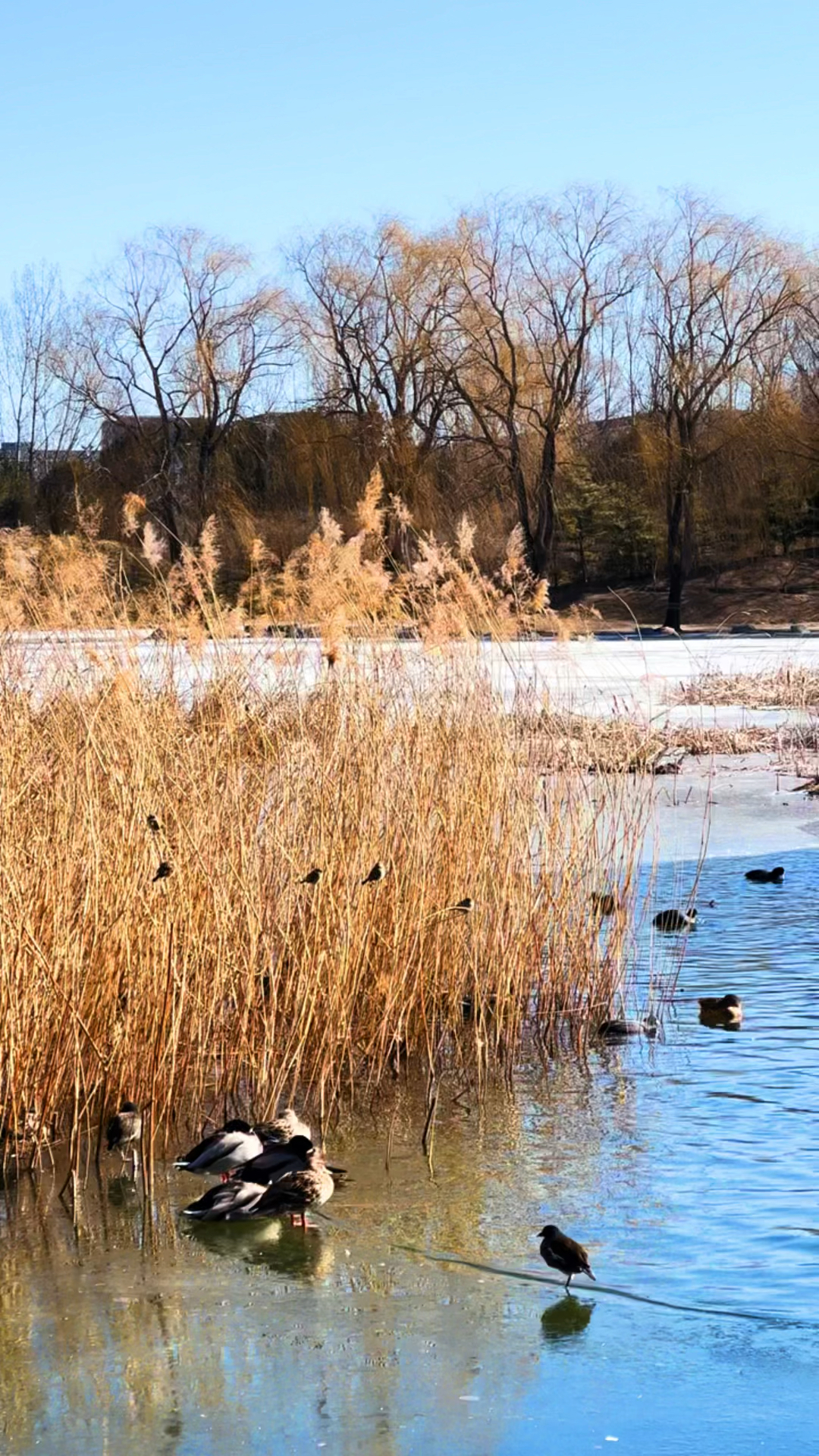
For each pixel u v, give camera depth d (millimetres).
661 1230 6516
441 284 60531
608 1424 4961
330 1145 7777
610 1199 6883
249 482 64938
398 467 59188
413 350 60875
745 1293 5914
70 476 65375
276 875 8828
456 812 9688
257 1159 7062
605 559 73875
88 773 8195
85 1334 5719
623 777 11430
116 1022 7902
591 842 10359
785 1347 5473
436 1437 4898
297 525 55812
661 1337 5574
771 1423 4941
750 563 70875
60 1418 5086
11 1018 7551
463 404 64000
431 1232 6625
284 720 9484
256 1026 8438
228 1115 8227
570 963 9805
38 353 71750
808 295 64250
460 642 10281
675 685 31172
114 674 8695
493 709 10250
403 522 10656
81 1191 7266
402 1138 7855
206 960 8305
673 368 64812
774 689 30234
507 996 9320
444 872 9570
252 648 9781
